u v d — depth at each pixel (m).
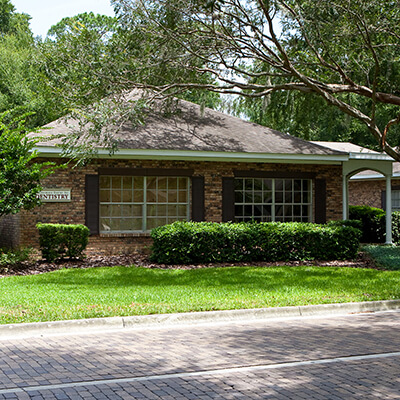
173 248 16.20
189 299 10.48
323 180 20.73
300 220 20.66
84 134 17.91
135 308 9.45
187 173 18.95
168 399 5.21
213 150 18.70
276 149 19.77
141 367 6.32
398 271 15.03
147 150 17.92
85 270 14.73
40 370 6.16
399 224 24.34
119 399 5.20
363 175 29.11
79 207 17.80
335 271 14.93
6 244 19.20
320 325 9.02
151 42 17.22
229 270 15.00
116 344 7.49
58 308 9.34
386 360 6.73
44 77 17.23
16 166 14.78
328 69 19.48
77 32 17.38
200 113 20.02
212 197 19.27
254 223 17.52
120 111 16.17
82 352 7.01
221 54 17.33
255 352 7.07
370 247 19.94
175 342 7.64
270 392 5.45
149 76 17.88
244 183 19.94
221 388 5.56
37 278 13.40
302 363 6.56
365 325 9.02
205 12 16.53
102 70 16.64
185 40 17.09
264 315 9.74
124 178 18.53
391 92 18.92
